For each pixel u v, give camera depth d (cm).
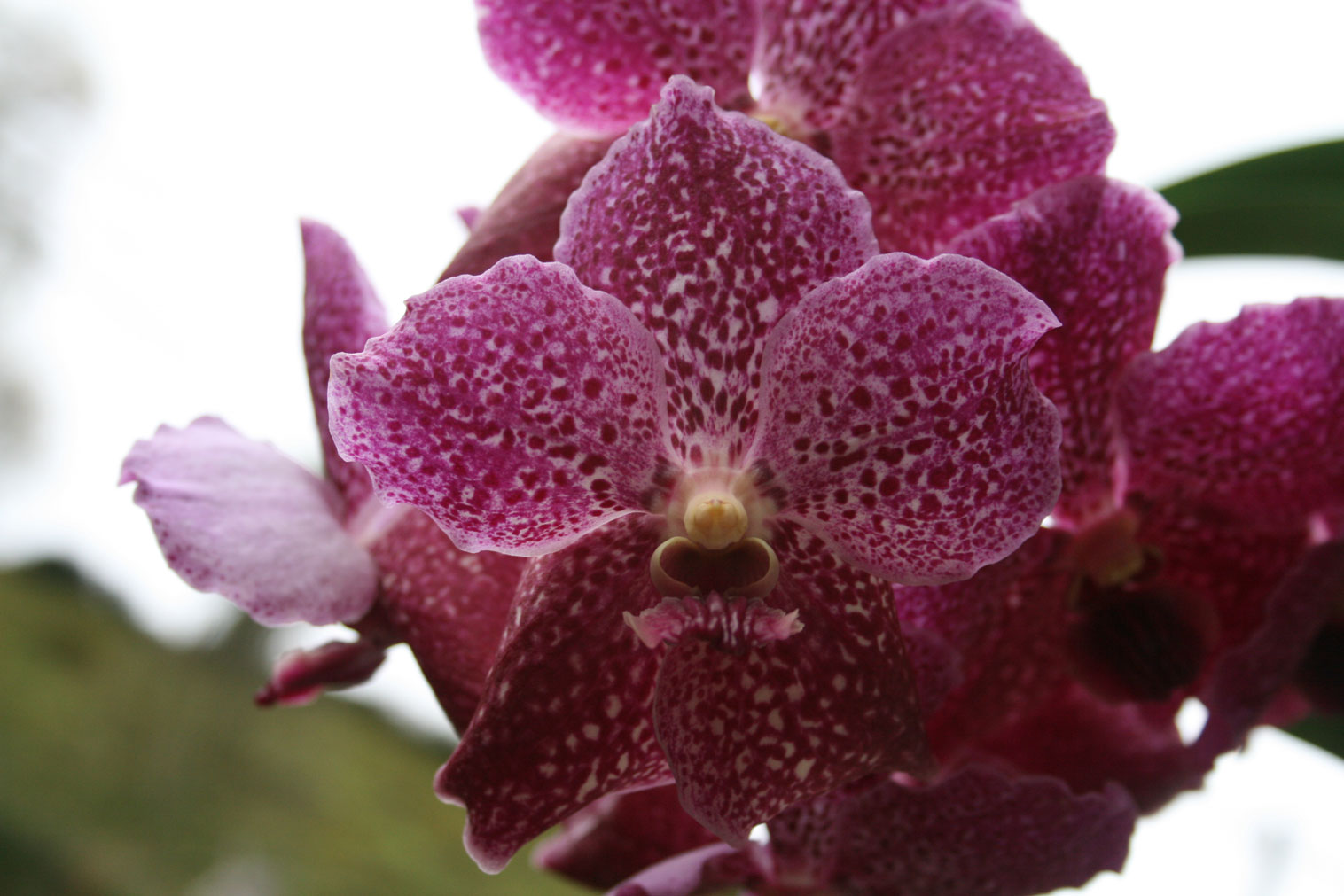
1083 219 29
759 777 27
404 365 26
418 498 27
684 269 27
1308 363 30
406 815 183
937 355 26
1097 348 30
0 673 181
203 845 161
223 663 190
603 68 31
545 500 27
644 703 28
